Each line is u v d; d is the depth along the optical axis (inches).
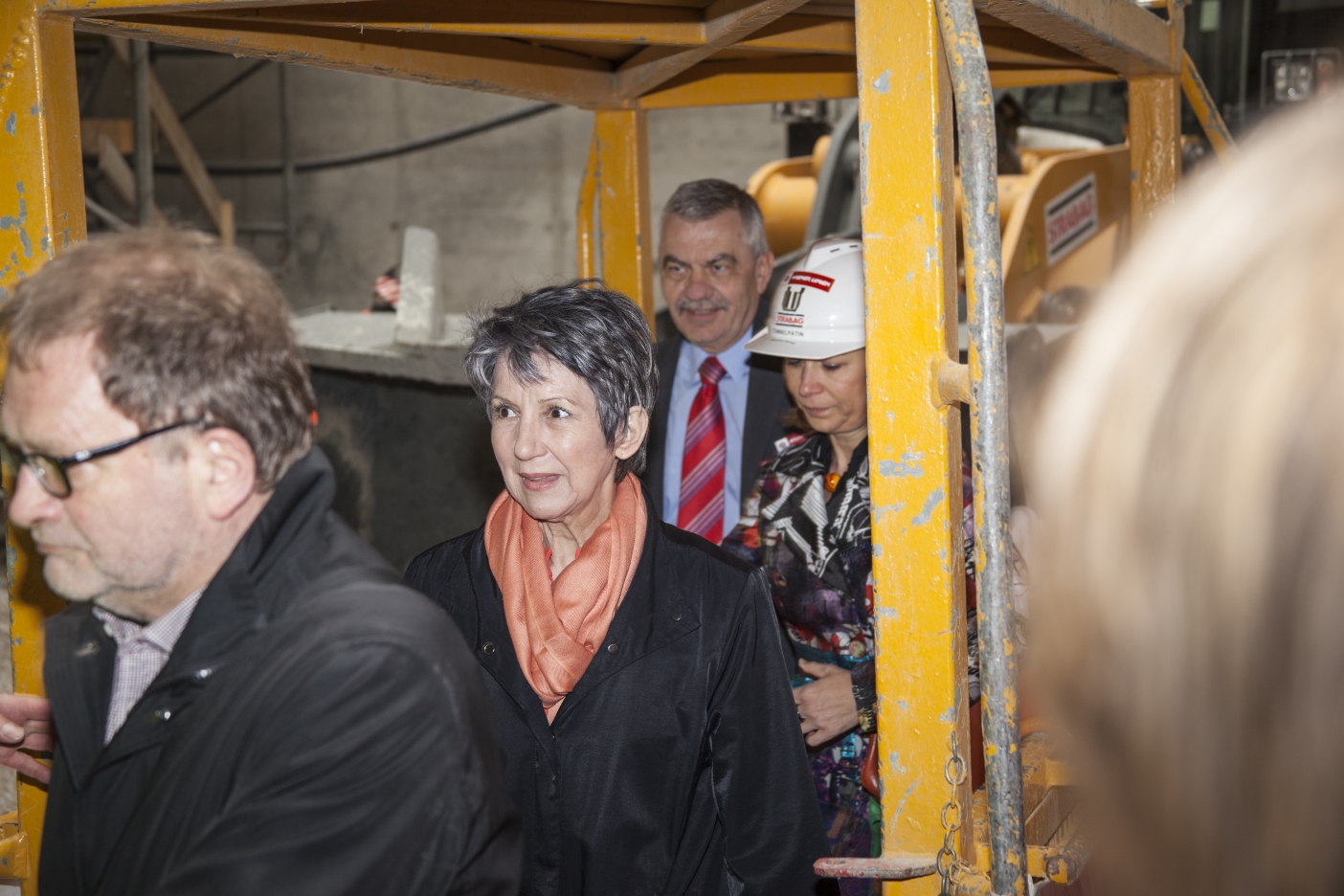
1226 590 13.8
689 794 62.9
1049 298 185.2
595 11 76.5
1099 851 16.4
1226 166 16.4
